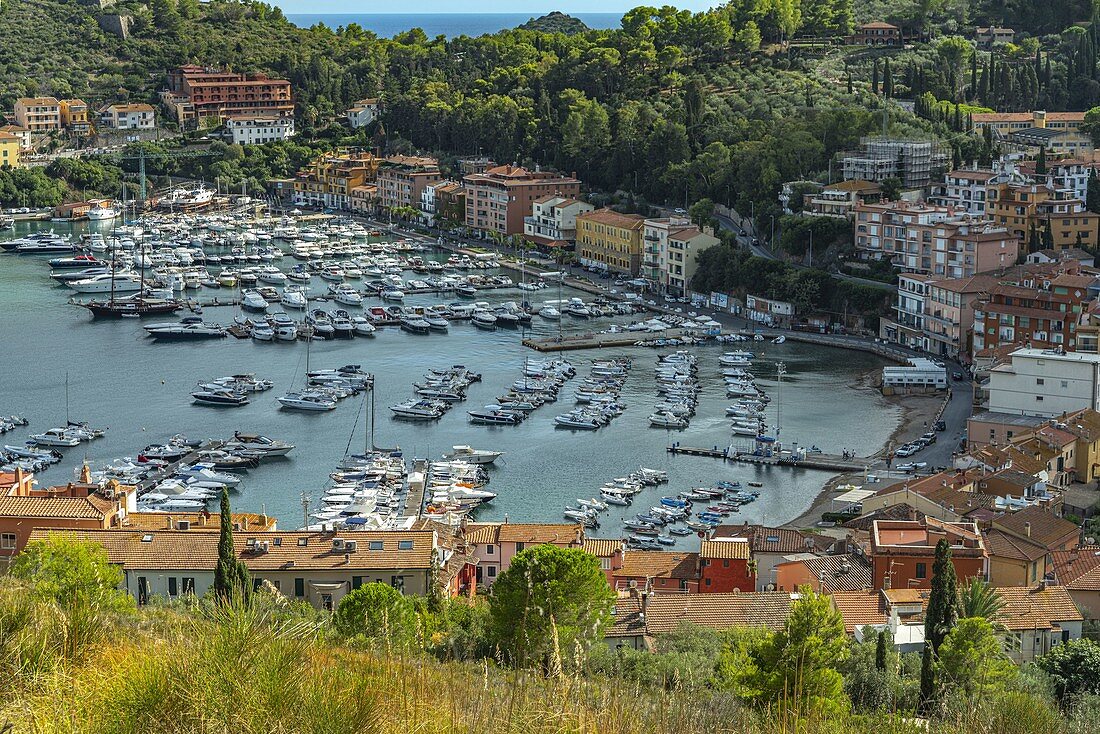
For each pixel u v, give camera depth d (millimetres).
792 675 71938
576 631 81438
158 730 33062
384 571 116875
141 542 118812
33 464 191125
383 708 33625
